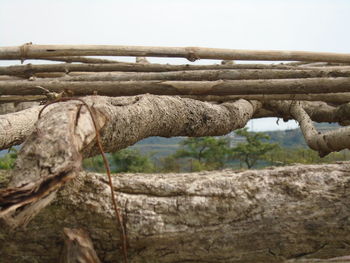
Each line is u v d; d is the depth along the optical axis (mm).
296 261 1708
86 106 1466
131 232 1664
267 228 1674
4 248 1704
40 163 1221
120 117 1817
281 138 30719
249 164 20359
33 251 1705
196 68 3773
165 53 3055
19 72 3875
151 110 2203
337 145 2861
